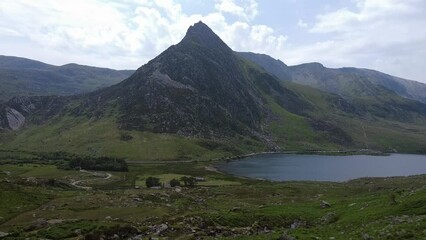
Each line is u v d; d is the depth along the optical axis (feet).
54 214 253.03
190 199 346.54
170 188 476.54
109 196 338.13
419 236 127.65
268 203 344.90
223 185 529.45
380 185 475.31
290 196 403.95
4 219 244.01
